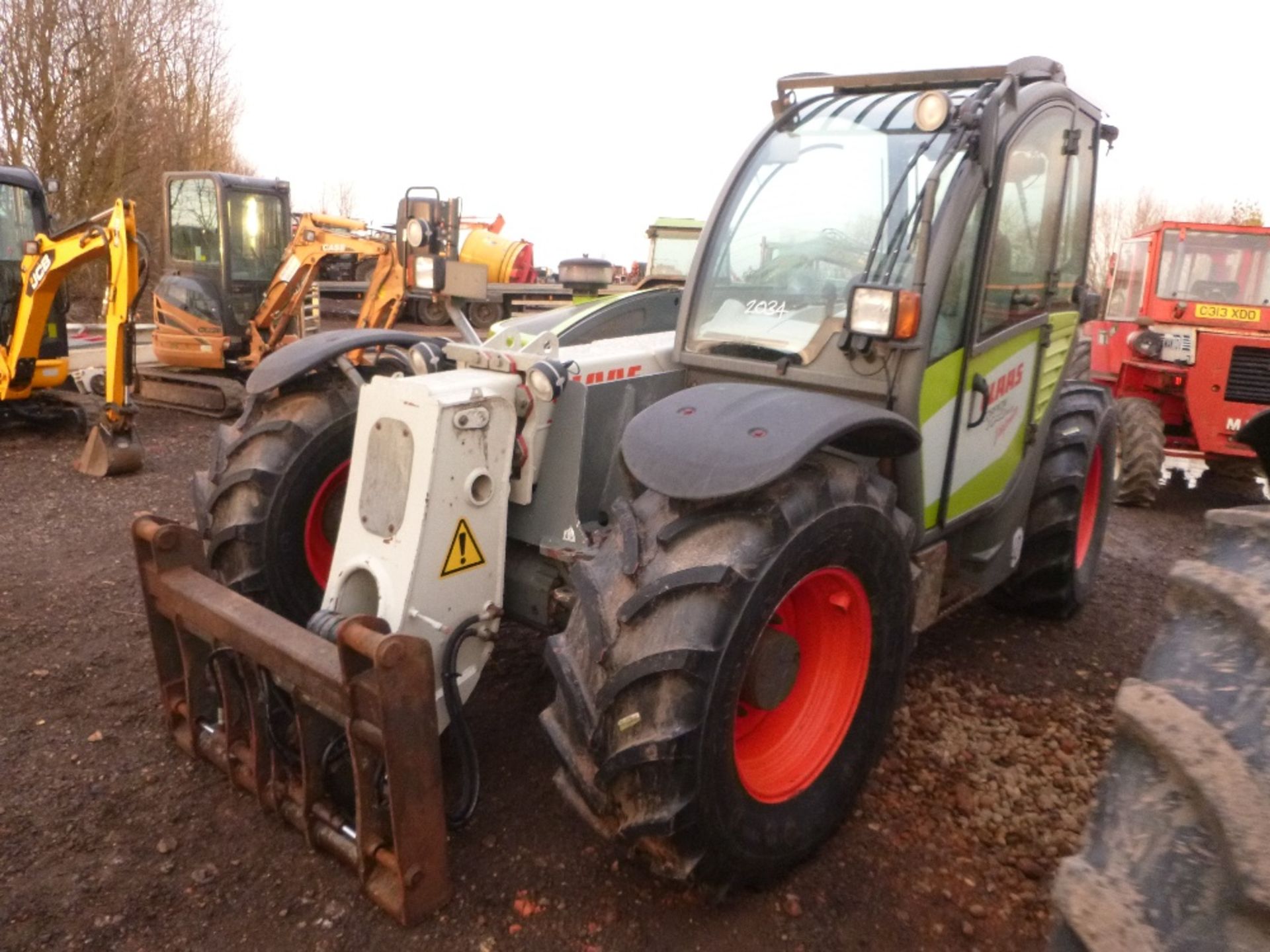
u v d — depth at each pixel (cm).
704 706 196
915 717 316
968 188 258
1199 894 97
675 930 216
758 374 273
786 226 282
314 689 214
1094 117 339
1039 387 337
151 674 324
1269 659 106
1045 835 256
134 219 607
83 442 707
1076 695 344
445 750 282
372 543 238
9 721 292
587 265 425
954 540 326
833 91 305
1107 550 536
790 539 207
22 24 1412
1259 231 664
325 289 1761
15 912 214
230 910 216
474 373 249
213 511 287
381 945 208
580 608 215
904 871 240
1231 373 636
